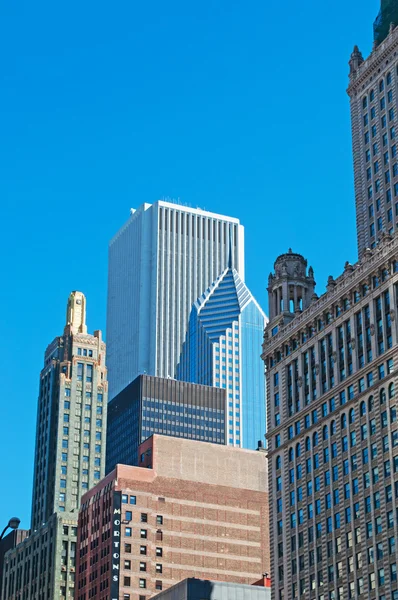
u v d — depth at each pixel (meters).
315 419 198.12
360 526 176.75
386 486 171.75
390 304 181.12
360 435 182.25
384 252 184.75
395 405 173.88
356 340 189.38
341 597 177.62
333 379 194.38
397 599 162.88
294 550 195.50
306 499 195.00
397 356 175.88
